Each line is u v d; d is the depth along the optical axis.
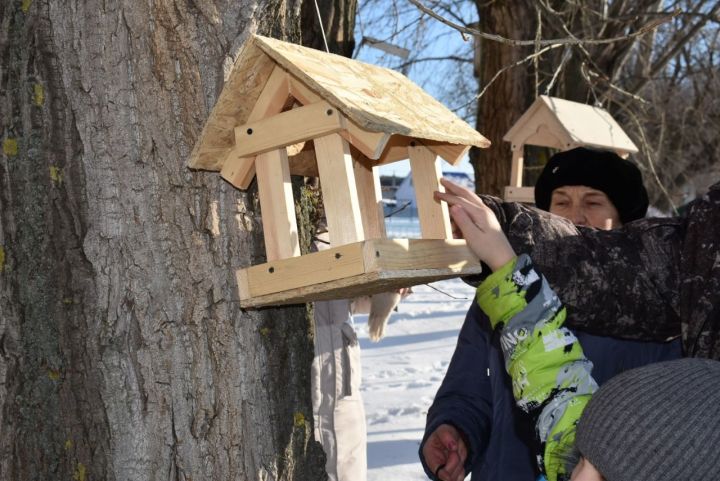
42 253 1.61
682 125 11.28
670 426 1.06
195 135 1.57
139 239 1.57
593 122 4.61
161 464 1.58
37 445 1.63
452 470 1.91
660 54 9.74
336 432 2.59
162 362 1.58
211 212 1.60
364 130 1.44
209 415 1.59
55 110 1.59
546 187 2.21
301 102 1.52
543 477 1.64
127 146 1.57
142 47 1.56
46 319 1.61
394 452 4.17
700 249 1.53
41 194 1.60
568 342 1.48
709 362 1.14
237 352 1.62
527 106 6.32
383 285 1.53
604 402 1.14
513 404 1.72
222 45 1.59
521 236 1.61
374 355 7.58
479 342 2.02
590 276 1.57
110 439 1.60
